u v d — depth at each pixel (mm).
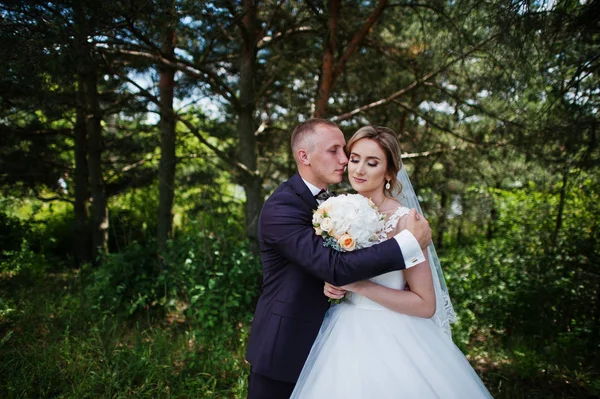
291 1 5734
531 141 4934
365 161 2250
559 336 4707
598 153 4359
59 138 8609
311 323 2215
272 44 6344
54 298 5555
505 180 6535
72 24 3320
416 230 2068
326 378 2078
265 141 8305
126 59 5156
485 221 7293
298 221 2189
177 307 5621
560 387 3799
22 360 3521
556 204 6301
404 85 6574
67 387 3268
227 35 6000
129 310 4773
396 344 2092
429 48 5207
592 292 4988
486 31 4207
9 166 7559
